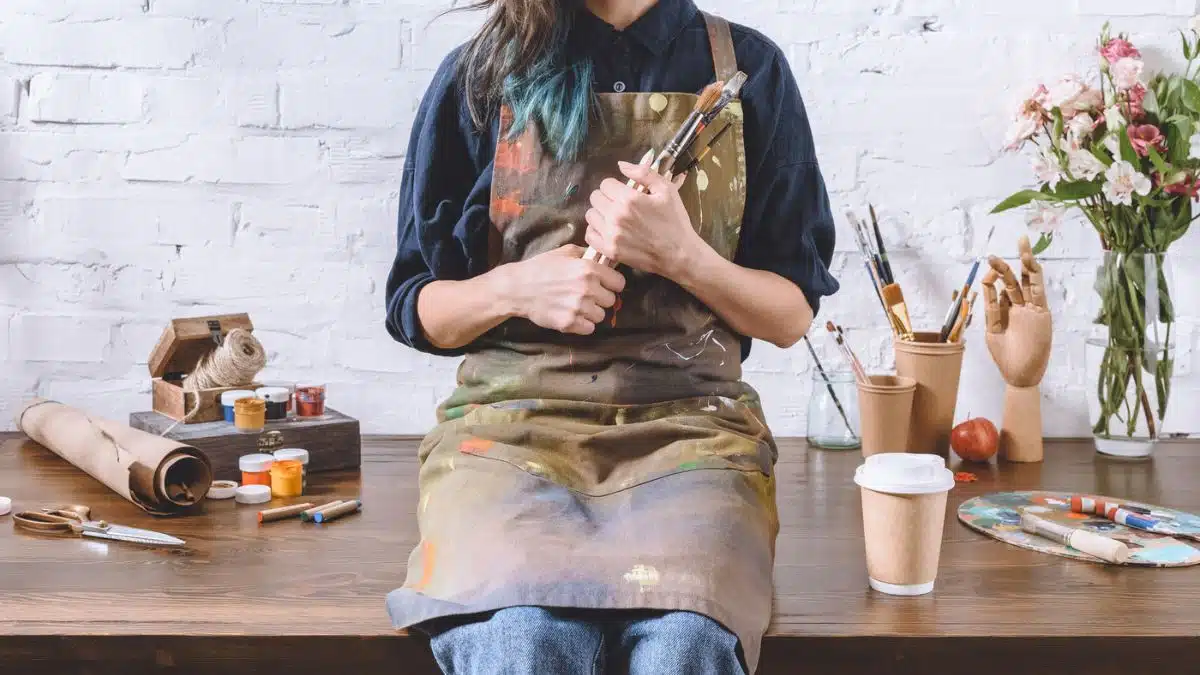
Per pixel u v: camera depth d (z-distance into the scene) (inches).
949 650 53.6
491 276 61.2
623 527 54.2
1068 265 93.1
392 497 77.1
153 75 90.9
